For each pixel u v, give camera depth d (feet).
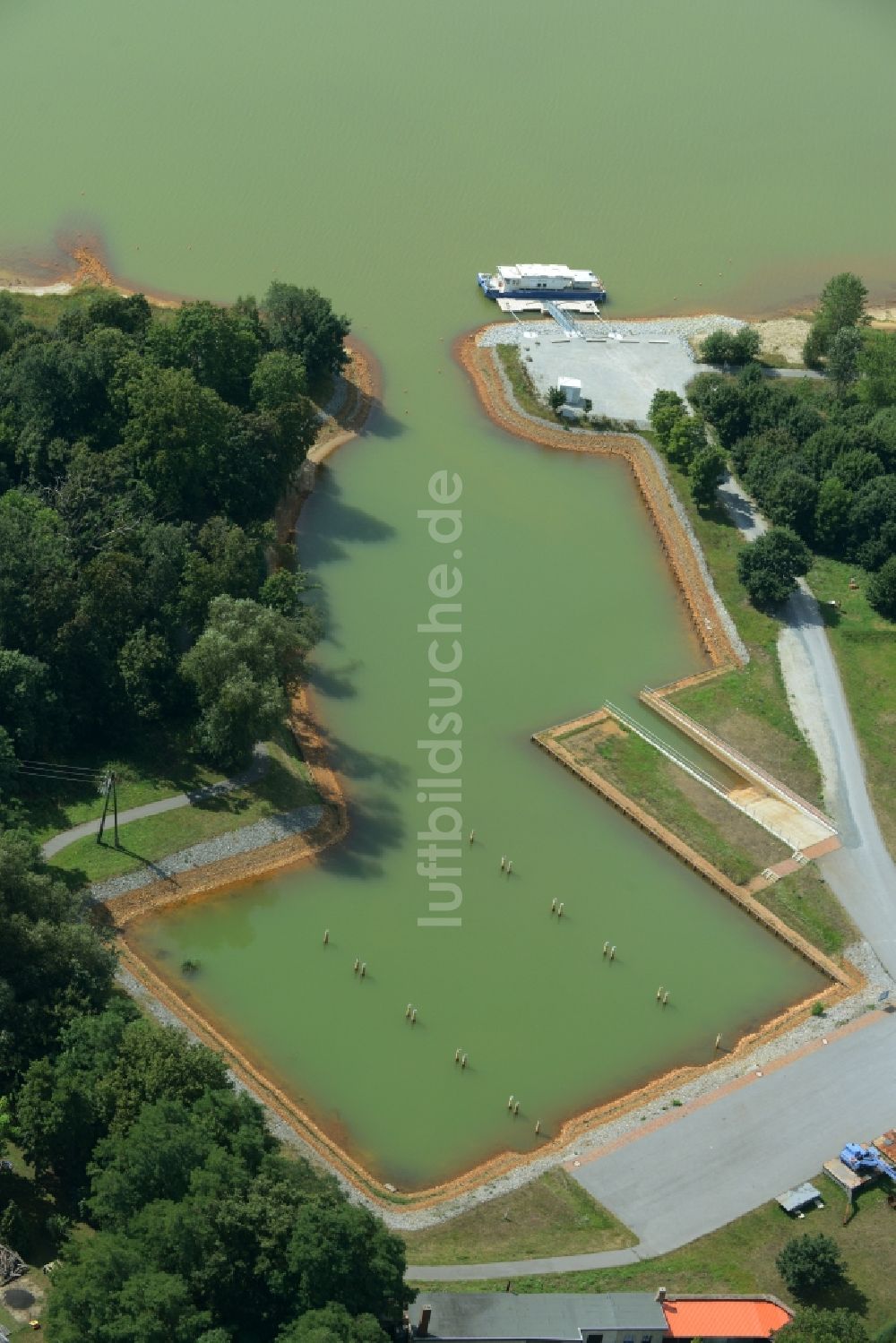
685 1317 611.06
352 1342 542.57
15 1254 582.35
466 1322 585.22
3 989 650.84
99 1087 625.00
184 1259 558.56
